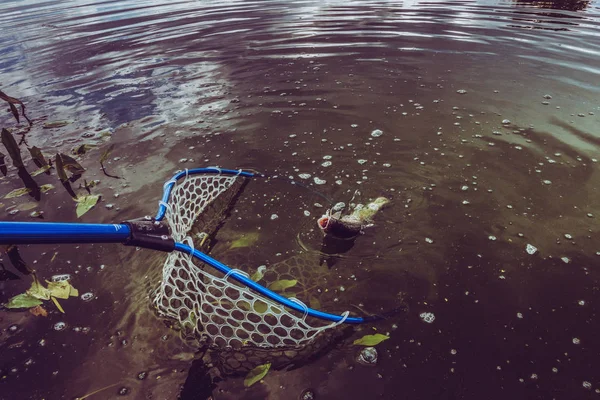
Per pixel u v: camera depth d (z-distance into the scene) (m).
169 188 2.00
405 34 6.04
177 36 6.33
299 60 5.10
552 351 1.54
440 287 1.84
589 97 3.73
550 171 2.68
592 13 6.84
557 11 7.11
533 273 1.91
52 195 2.62
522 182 2.58
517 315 1.69
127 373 1.50
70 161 2.85
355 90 4.12
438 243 2.11
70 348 1.60
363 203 2.45
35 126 3.56
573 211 2.31
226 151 3.05
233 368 1.50
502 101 3.74
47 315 1.75
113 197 2.56
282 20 7.21
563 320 1.67
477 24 6.45
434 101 3.80
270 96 4.05
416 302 1.77
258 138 3.23
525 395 1.39
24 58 5.45
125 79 4.61
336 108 3.72
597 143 2.97
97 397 1.41
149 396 1.41
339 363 1.50
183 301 1.68
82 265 2.03
